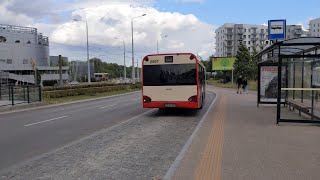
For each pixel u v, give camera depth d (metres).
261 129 11.06
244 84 35.69
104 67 161.25
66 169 6.79
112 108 21.42
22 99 24.27
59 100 29.94
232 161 6.90
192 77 16.25
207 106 21.30
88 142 9.66
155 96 16.58
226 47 145.88
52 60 135.25
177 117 15.94
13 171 6.72
